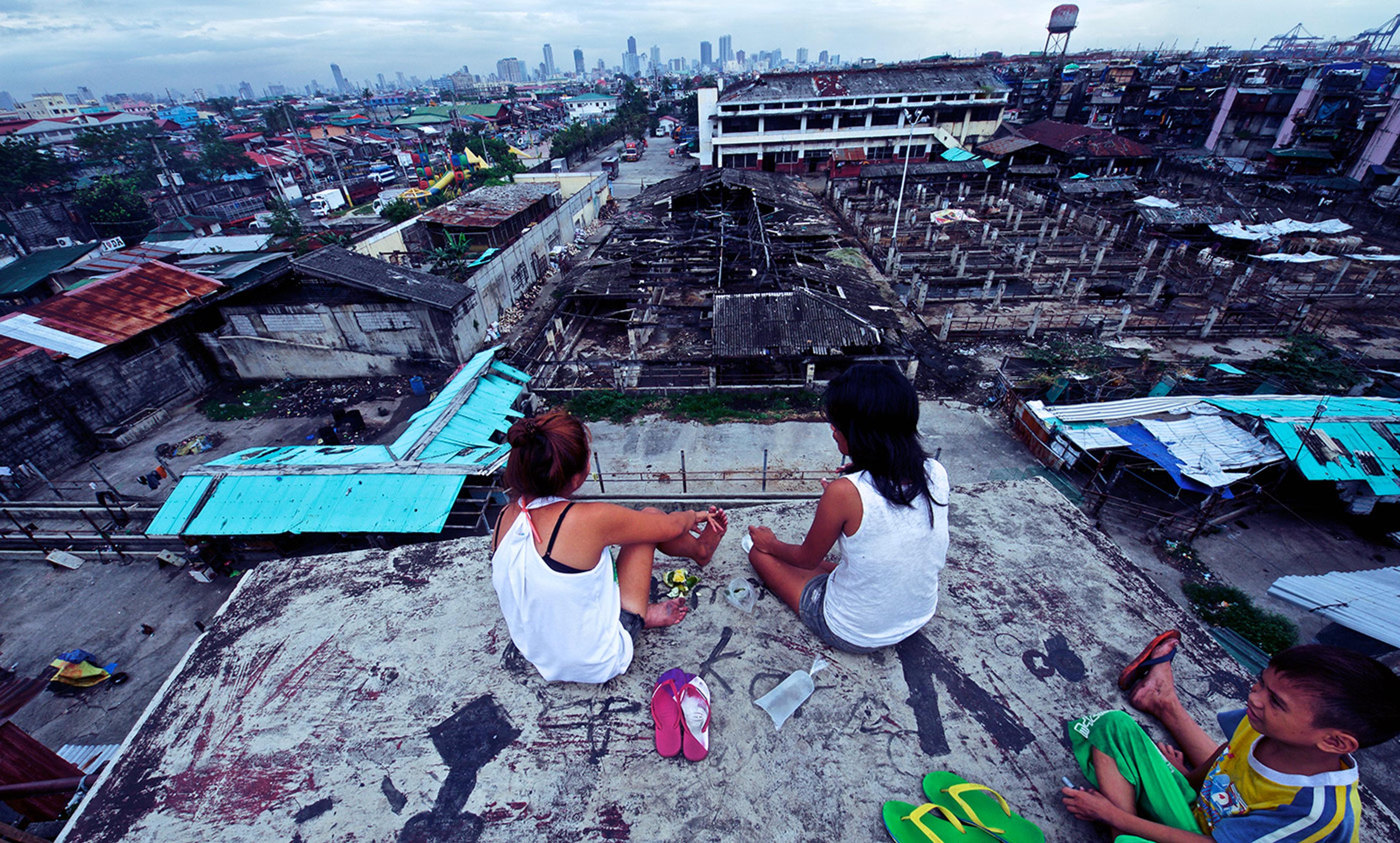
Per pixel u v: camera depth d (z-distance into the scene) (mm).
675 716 2375
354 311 22016
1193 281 28422
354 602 3168
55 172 53656
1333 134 46594
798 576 2980
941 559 2418
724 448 17953
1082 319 25312
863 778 2254
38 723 11586
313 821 2195
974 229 38000
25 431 17812
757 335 20609
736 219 36031
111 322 20578
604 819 2164
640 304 26812
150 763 2422
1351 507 14195
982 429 18297
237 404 22359
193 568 14242
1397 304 26016
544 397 20719
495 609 3064
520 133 113625
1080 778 2240
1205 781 2045
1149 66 87750
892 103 55156
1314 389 18281
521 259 30656
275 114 102938
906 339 22922
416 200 54250
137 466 18906
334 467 13867
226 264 31500
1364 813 2051
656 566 3334
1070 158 50094
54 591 14211
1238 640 11273
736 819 2148
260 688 2713
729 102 52750
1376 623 9039
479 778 2305
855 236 38438
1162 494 15250
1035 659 2727
